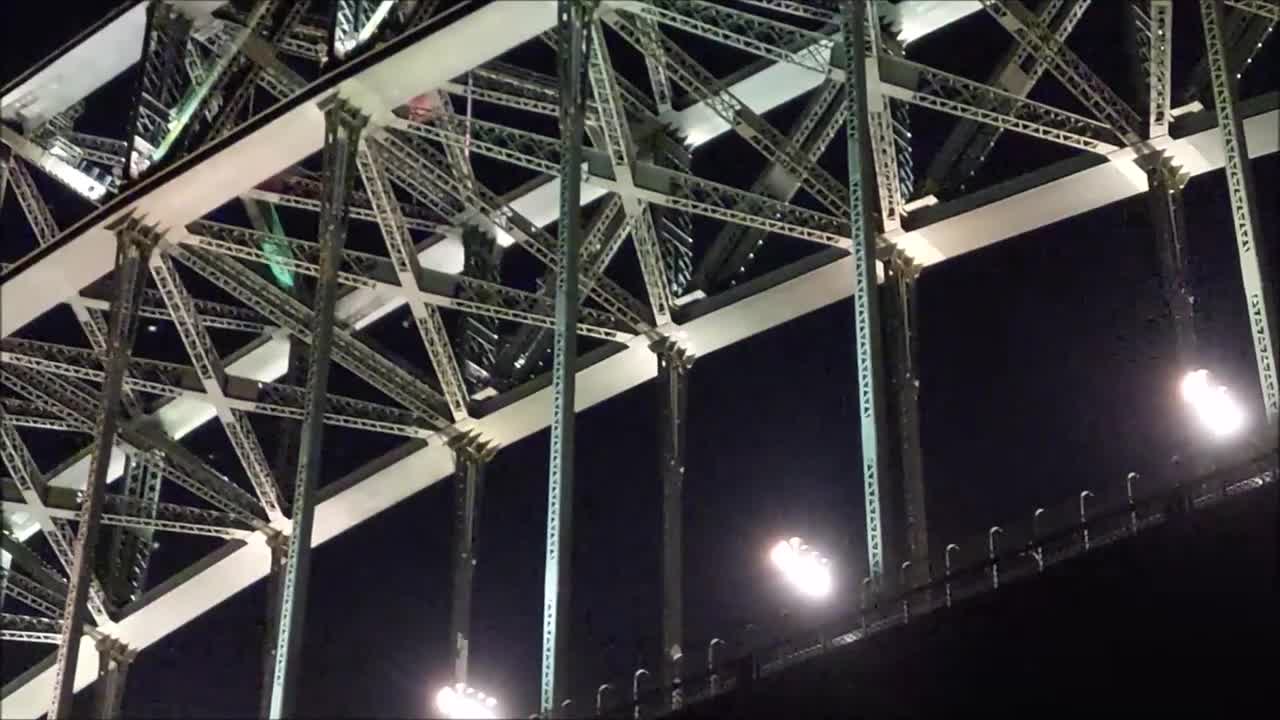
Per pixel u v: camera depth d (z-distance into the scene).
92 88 40.09
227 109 37.59
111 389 36.72
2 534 44.97
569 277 31.38
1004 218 37.69
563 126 32.78
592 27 34.56
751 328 40.22
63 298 40.09
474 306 39.56
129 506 44.41
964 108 36.06
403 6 36.06
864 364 29.14
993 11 36.00
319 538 44.34
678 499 38.56
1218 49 29.67
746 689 26.55
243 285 40.03
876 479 28.12
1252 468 23.98
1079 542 24.92
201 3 38.12
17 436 44.28
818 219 38.12
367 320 43.09
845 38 33.12
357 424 42.19
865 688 25.34
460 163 39.19
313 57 40.22
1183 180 36.09
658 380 40.25
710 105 37.47
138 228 37.72
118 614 45.16
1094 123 36.22
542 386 41.16
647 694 27.75
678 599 37.16
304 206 38.53
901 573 27.02
